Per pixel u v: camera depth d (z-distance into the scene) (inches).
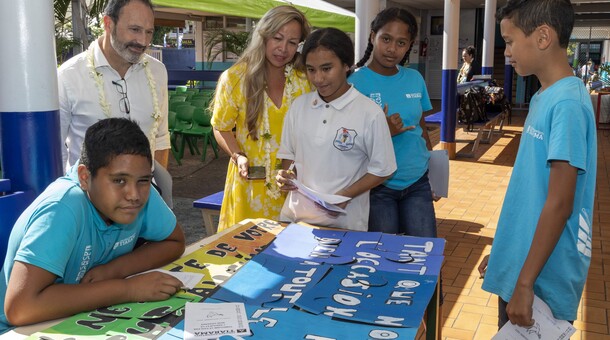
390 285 76.0
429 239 94.7
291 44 119.6
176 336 61.7
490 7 548.7
